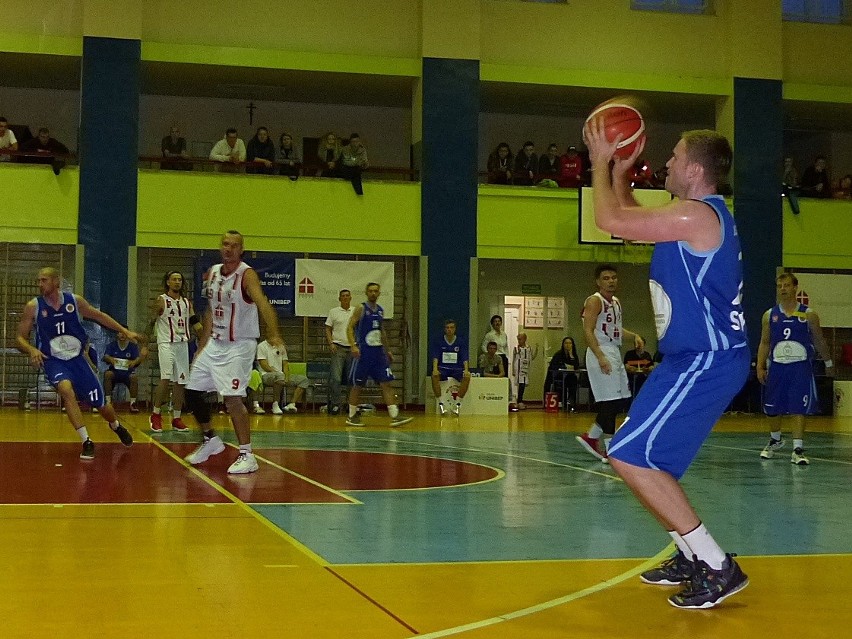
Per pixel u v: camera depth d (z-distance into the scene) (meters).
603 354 10.05
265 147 20.33
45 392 19.27
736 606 4.19
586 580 4.63
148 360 19.88
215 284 8.70
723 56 22.09
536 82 21.27
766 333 11.05
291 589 4.31
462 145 20.67
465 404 19.16
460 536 5.79
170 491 7.42
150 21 19.91
